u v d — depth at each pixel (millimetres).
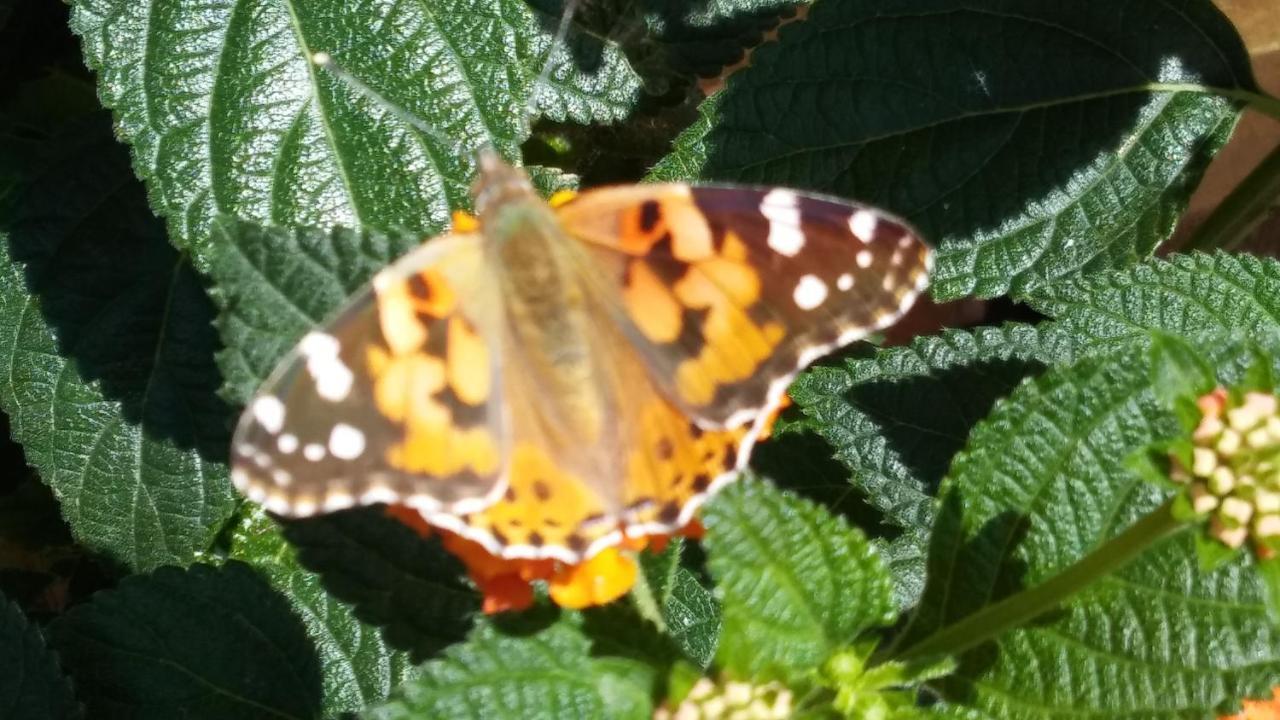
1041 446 113
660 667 107
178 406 162
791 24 163
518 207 108
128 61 139
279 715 138
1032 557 112
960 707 108
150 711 136
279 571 141
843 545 103
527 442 101
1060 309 156
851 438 155
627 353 103
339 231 111
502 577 102
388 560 119
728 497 101
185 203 137
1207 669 108
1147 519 97
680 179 163
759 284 102
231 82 140
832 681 105
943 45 162
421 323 99
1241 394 93
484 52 143
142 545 160
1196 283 153
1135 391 112
